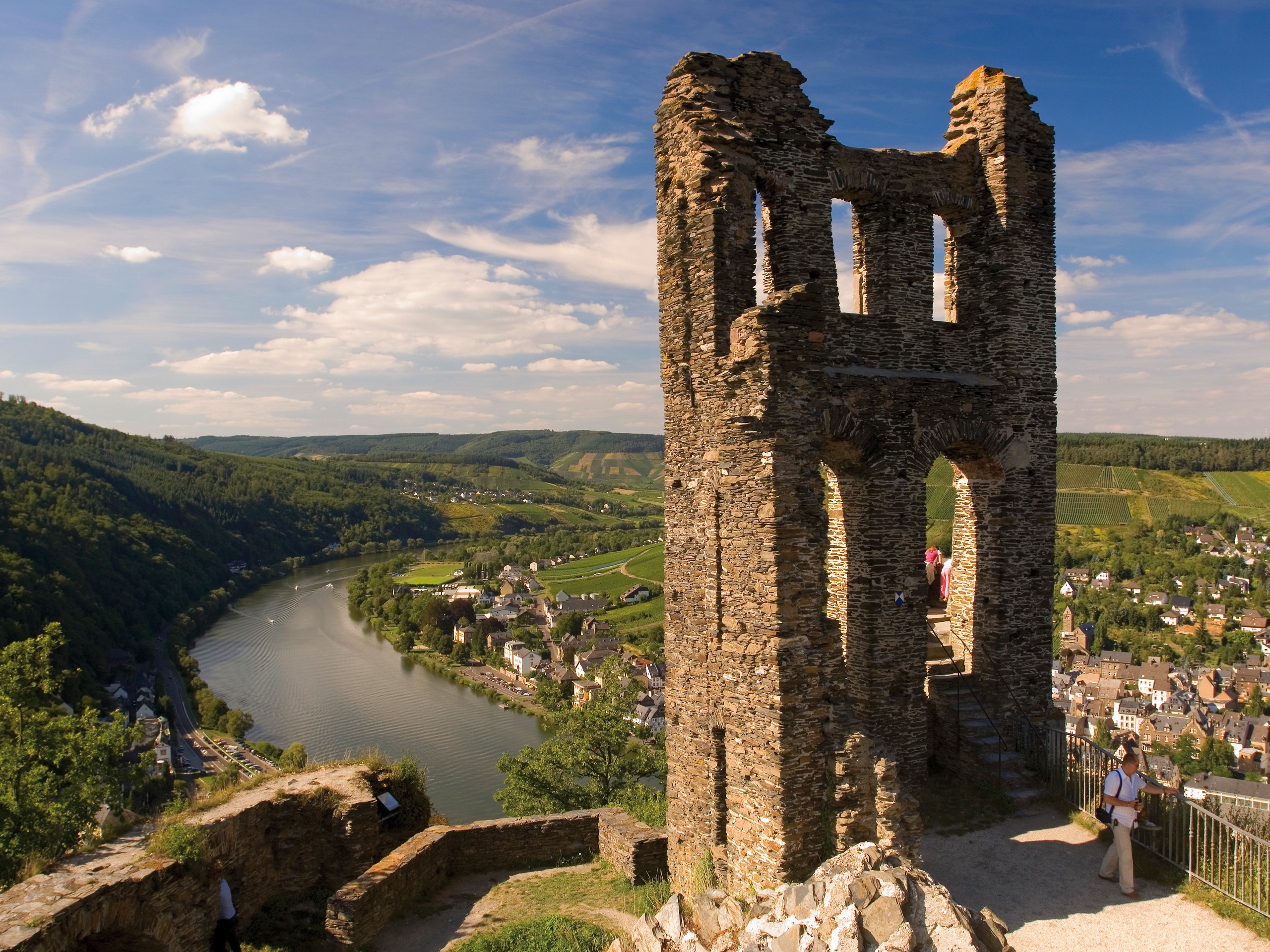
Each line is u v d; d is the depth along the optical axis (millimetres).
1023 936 12023
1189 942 11672
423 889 17109
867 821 12805
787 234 16375
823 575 13312
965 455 18797
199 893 14539
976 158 18766
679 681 15297
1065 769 16812
